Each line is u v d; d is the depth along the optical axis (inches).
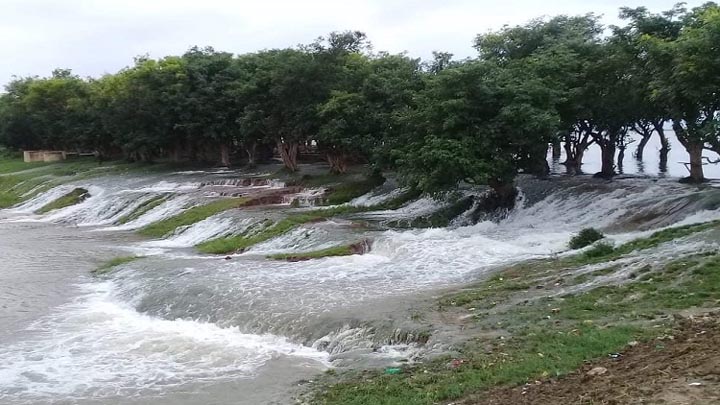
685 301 531.5
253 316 697.6
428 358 509.0
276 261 977.5
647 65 1054.4
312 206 1478.8
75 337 696.4
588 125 1486.2
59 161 3198.8
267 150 2603.3
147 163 2608.3
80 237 1457.9
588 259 748.6
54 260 1172.5
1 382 568.4
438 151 1082.1
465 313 616.1
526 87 1112.2
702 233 734.5
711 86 896.9
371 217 1295.5
